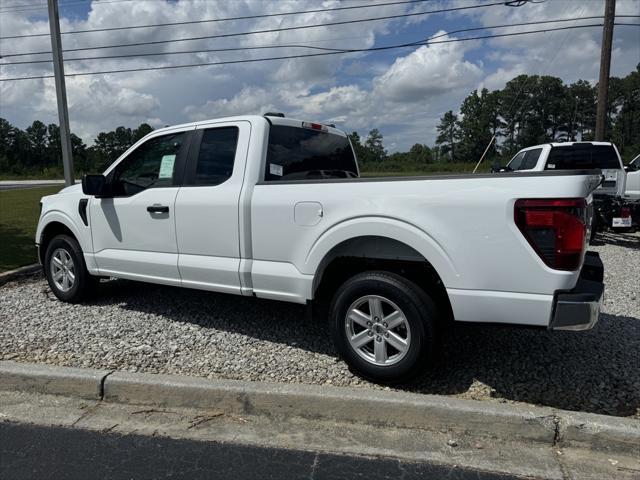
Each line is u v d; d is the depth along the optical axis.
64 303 5.76
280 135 4.57
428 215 3.40
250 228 4.18
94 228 5.31
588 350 4.28
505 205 3.17
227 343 4.48
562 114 75.56
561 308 3.10
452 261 3.33
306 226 3.89
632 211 10.05
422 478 2.75
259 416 3.42
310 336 4.65
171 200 4.64
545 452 2.98
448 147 82.12
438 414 3.20
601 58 14.77
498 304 3.24
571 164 10.07
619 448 2.95
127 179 5.13
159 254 4.81
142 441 3.14
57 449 3.06
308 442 3.11
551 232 3.09
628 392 3.56
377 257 3.81
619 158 9.91
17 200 20.66
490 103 76.94
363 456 2.96
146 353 4.26
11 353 4.29
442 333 3.57
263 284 4.16
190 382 3.57
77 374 3.72
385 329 3.62
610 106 77.00
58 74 10.55
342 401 3.32
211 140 4.57
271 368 3.98
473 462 2.89
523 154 11.55
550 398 3.49
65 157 10.80
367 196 3.63
